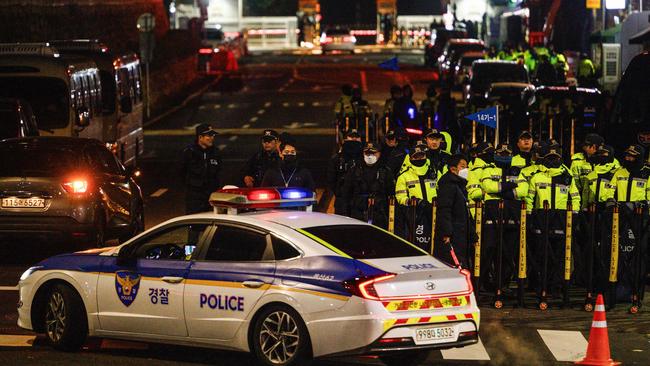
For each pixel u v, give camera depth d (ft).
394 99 229.86
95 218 151.23
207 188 145.69
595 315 102.01
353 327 91.09
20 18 426.92
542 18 524.93
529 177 131.03
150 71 458.91
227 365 100.99
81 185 150.10
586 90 272.72
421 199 128.67
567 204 127.24
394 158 142.31
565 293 128.26
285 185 135.54
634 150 134.10
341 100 234.17
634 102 185.26
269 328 95.04
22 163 151.02
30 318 107.14
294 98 431.43
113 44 469.98
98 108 223.51
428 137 129.80
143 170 256.73
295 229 97.60
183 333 99.55
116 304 102.73
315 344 92.84
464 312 94.84
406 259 96.43
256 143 304.71
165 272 100.37
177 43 543.39
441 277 94.48
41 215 148.66
